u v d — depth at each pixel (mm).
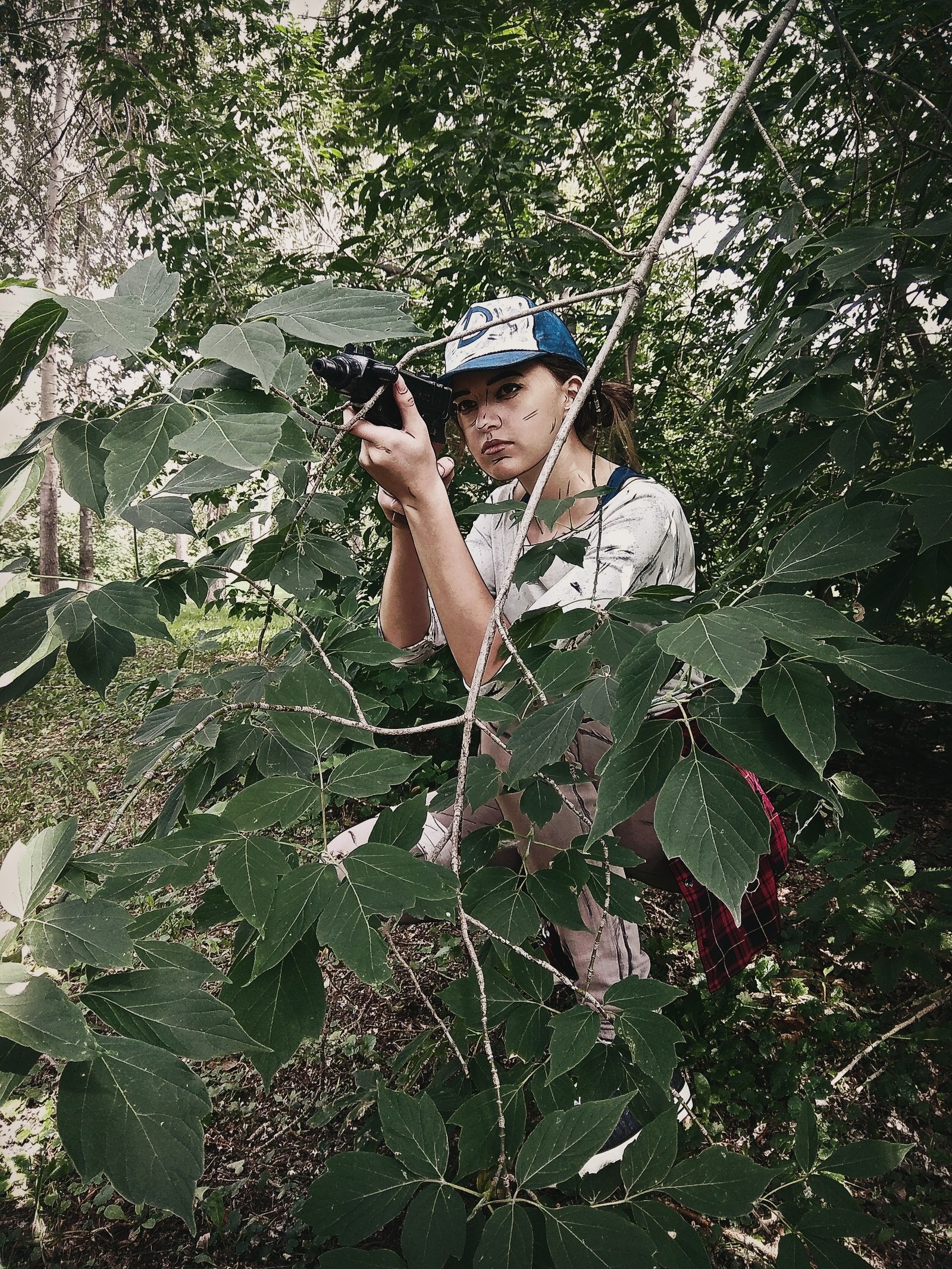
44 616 700
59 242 7516
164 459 564
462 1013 809
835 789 950
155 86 4324
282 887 589
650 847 1567
